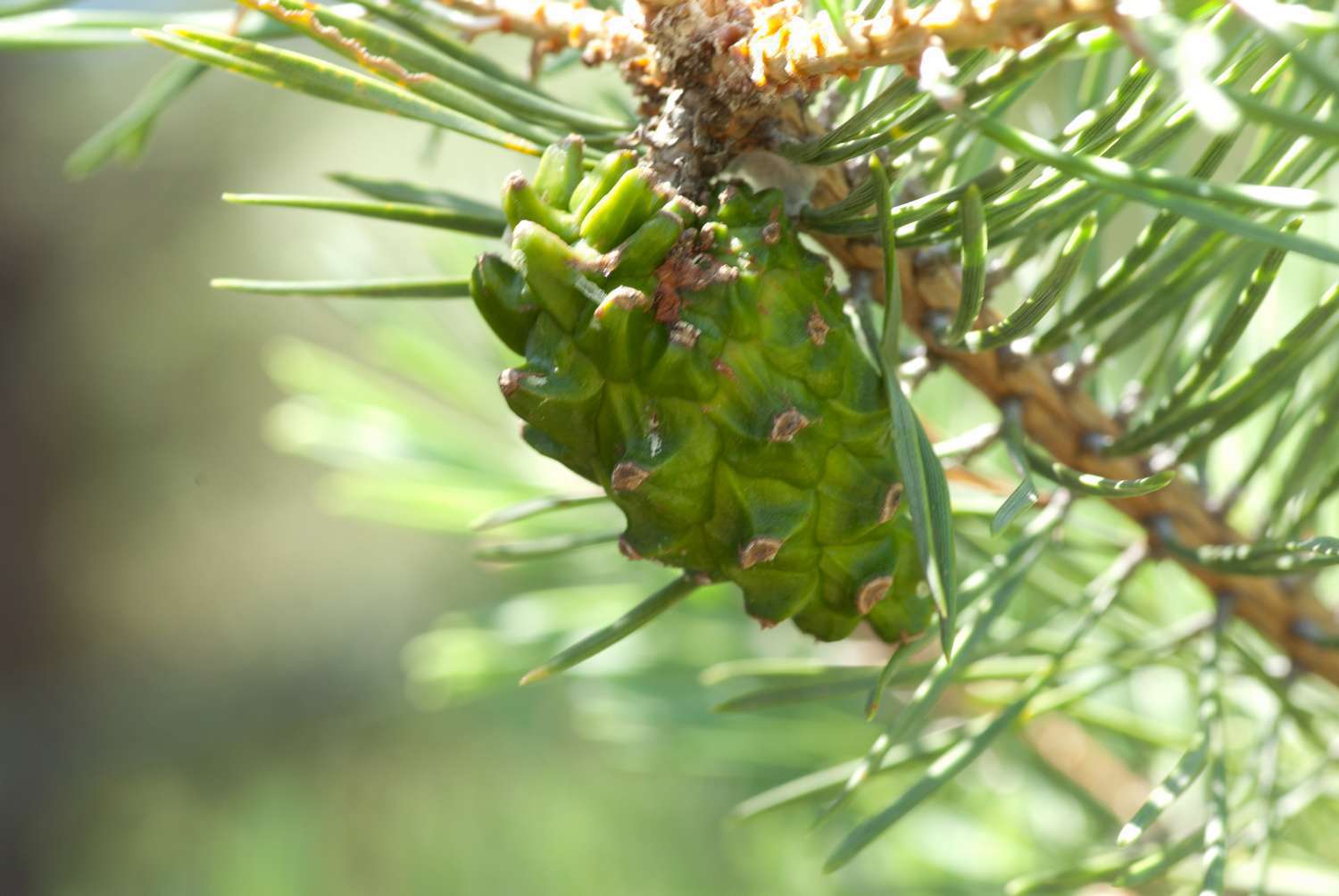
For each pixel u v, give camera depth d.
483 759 1.12
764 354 0.28
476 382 0.43
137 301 1.46
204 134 1.42
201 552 1.56
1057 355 0.31
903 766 0.32
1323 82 0.24
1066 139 0.28
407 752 1.19
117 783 1.37
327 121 1.43
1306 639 0.32
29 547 1.49
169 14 0.32
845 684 0.32
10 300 1.43
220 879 0.96
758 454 0.28
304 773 1.25
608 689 0.42
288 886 0.94
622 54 0.30
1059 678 0.34
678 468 0.28
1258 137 0.30
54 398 1.47
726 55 0.28
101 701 1.46
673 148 0.29
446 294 0.30
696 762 0.44
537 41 0.31
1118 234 0.50
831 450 0.28
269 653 1.50
